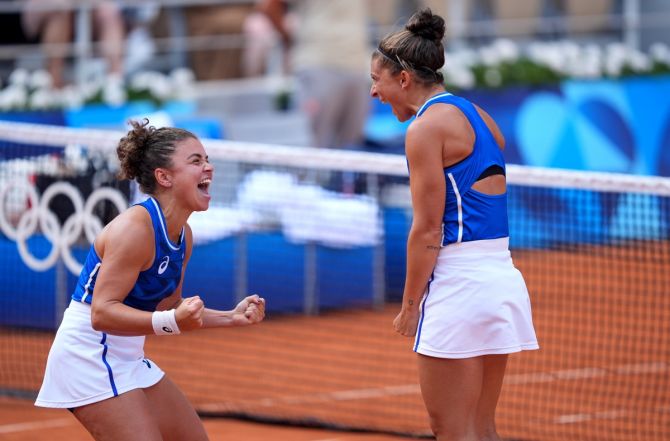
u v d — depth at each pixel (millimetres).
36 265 31156
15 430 24344
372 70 15852
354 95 42938
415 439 23469
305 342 34906
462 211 15031
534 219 43656
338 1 42344
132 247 14031
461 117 15109
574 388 27797
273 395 27906
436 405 15320
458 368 15086
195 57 48344
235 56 48625
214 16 47656
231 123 44719
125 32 47281
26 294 35406
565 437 23359
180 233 15055
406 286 15297
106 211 29953
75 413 14852
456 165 14984
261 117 46344
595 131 52844
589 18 60531
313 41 42750
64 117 41625
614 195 44469
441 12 55344
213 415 25766
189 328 13750
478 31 57188
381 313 39844
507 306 15078
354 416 25609
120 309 13844
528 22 58500
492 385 15789
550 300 38062
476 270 14984
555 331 34375
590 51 55125
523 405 26109
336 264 39719
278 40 49344
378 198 40125
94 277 14609
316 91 42625
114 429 14516
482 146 15164
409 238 15094
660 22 63812
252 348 34094
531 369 29938
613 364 30406
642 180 23469
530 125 50688
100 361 14547
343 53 42469
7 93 42000
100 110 42250
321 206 39312
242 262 38250
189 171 14602
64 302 34469
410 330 15422
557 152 51469
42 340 34594
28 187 31000
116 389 14578
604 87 53531
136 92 43344
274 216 38812
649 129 54656
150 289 14711
